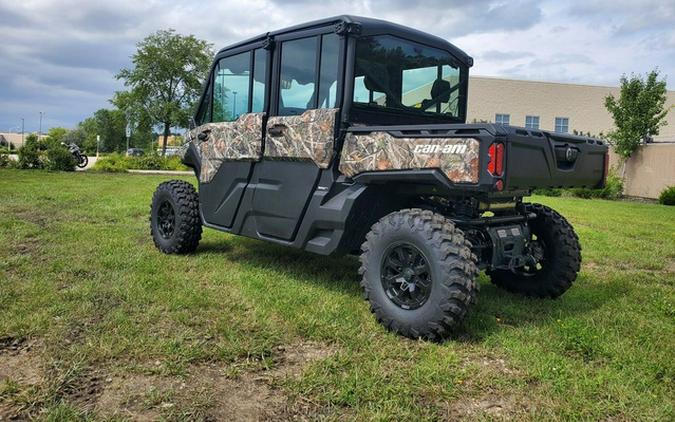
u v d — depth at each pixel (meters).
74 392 2.46
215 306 3.73
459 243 3.18
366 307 3.86
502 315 3.85
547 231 4.27
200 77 35.25
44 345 2.95
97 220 7.61
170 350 2.91
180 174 22.00
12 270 4.53
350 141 3.76
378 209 3.93
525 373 2.80
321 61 4.01
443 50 4.55
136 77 33.91
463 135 3.12
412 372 2.76
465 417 2.36
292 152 4.14
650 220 10.89
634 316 3.87
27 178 15.75
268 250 5.81
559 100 30.31
